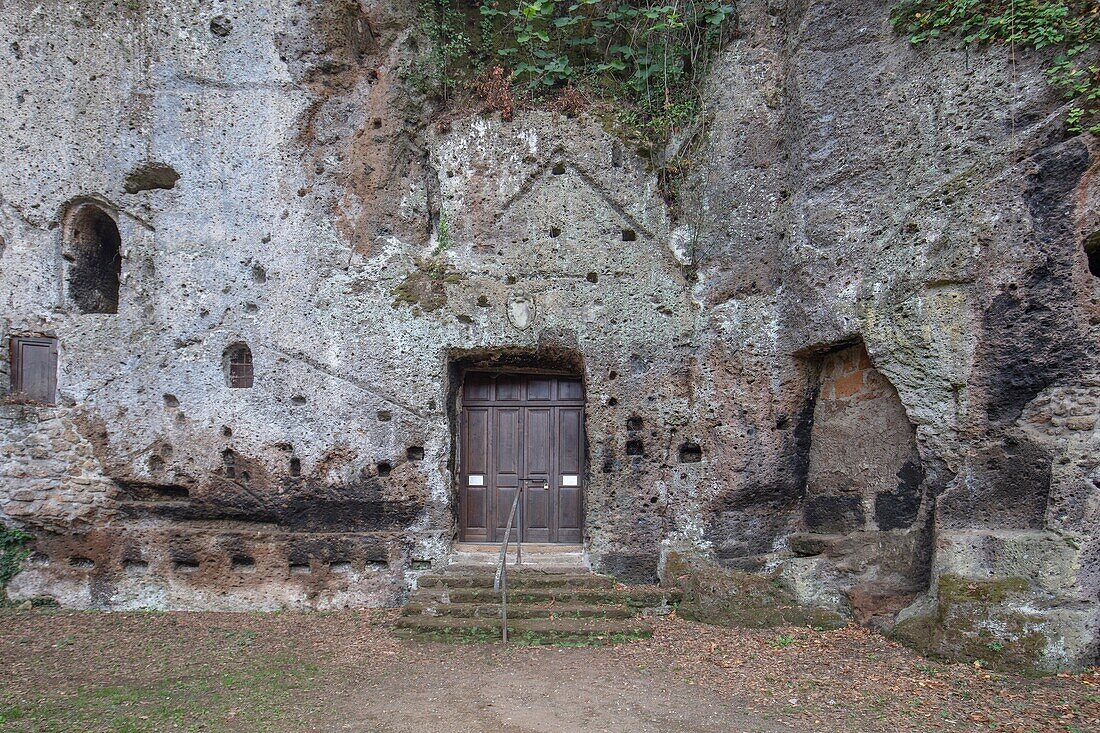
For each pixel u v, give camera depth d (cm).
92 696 569
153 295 867
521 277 866
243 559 867
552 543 919
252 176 864
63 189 869
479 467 927
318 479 855
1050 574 575
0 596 861
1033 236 599
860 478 769
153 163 863
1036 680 550
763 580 788
